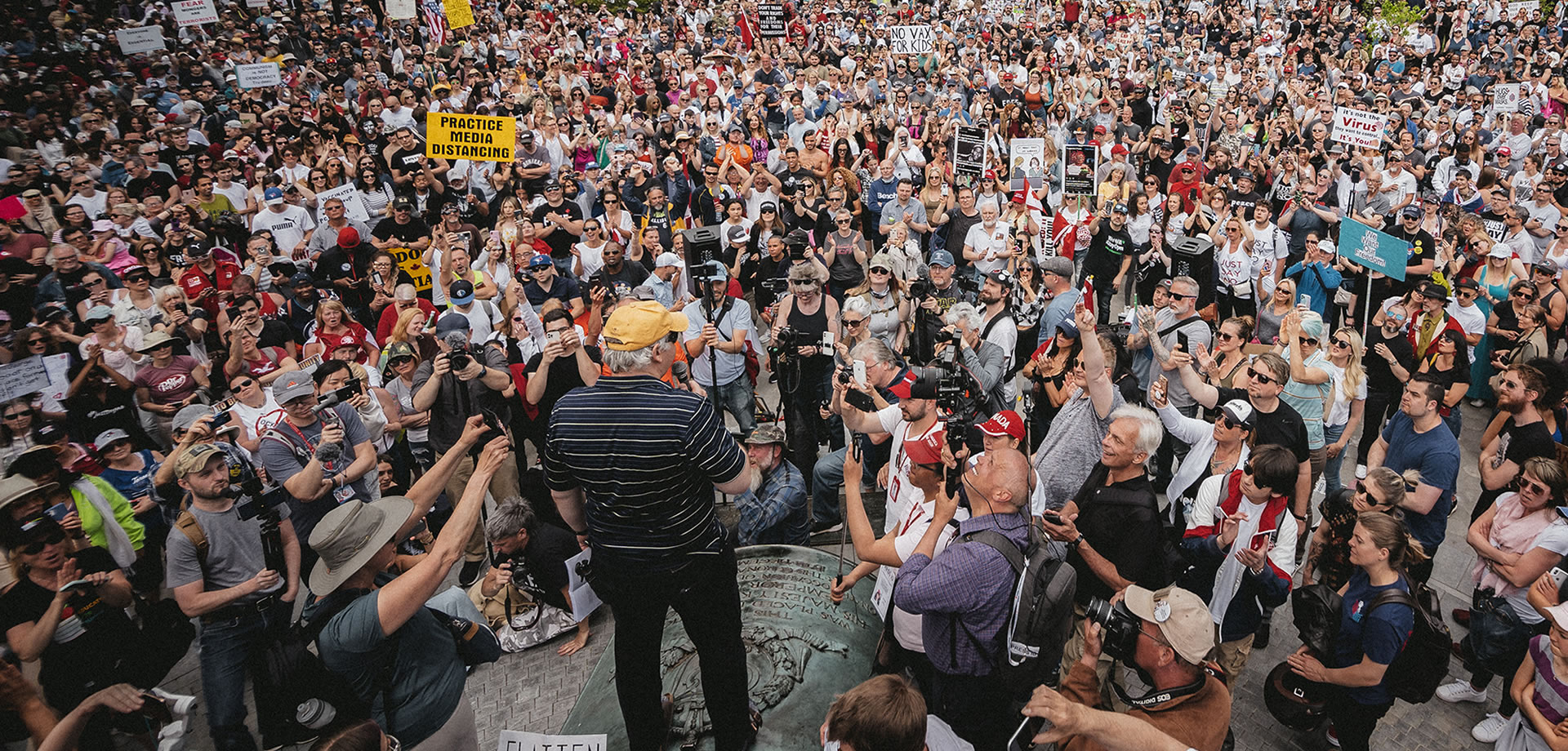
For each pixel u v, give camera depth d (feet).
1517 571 14.96
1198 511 15.84
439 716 11.51
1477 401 29.09
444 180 41.57
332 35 72.90
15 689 12.67
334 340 25.82
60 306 26.66
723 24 90.89
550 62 67.77
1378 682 13.37
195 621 19.15
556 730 16.35
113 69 61.31
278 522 16.17
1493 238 31.89
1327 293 30.86
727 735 12.60
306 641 11.29
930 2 94.73
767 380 32.32
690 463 10.35
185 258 30.35
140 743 12.80
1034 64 69.77
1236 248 32.71
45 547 14.01
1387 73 63.46
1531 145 45.24
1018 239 32.91
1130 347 23.54
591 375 20.98
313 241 34.63
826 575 17.90
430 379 21.63
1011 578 11.65
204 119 52.65
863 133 48.70
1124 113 51.80
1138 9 89.66
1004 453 12.15
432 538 20.06
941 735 10.77
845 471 14.43
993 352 21.16
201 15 62.95
